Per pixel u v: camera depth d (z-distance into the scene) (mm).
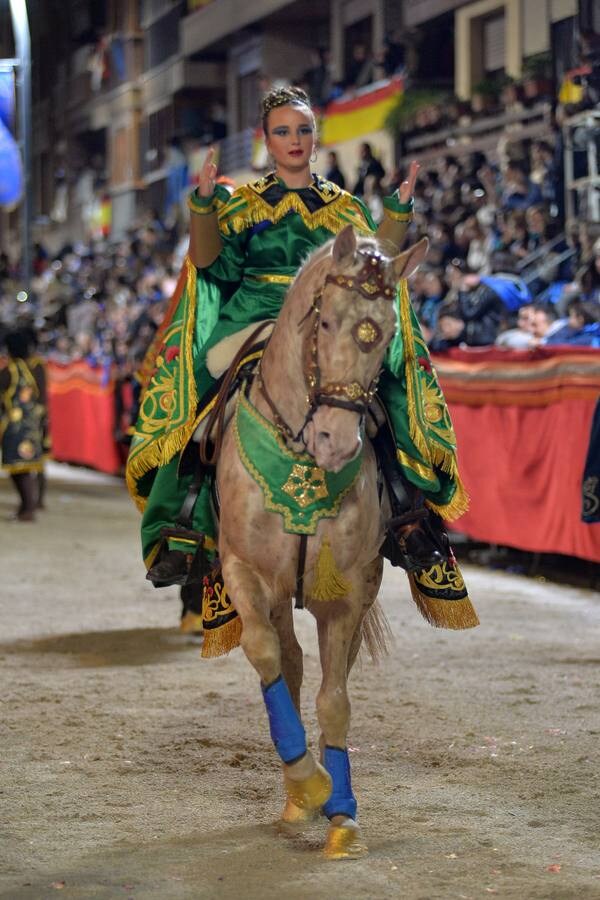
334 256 6160
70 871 6492
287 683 7434
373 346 6070
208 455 7371
